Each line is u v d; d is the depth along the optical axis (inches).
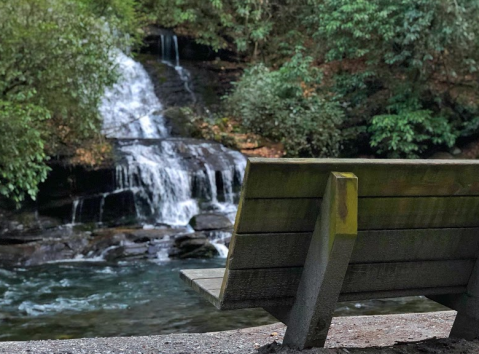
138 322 227.5
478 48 583.2
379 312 230.1
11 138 343.3
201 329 214.7
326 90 621.9
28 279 315.9
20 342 144.4
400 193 98.6
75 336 208.5
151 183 452.8
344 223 91.0
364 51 569.3
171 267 350.0
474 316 114.8
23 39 368.5
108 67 421.4
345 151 594.6
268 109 581.3
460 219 106.7
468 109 592.4
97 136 468.8
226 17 700.7
